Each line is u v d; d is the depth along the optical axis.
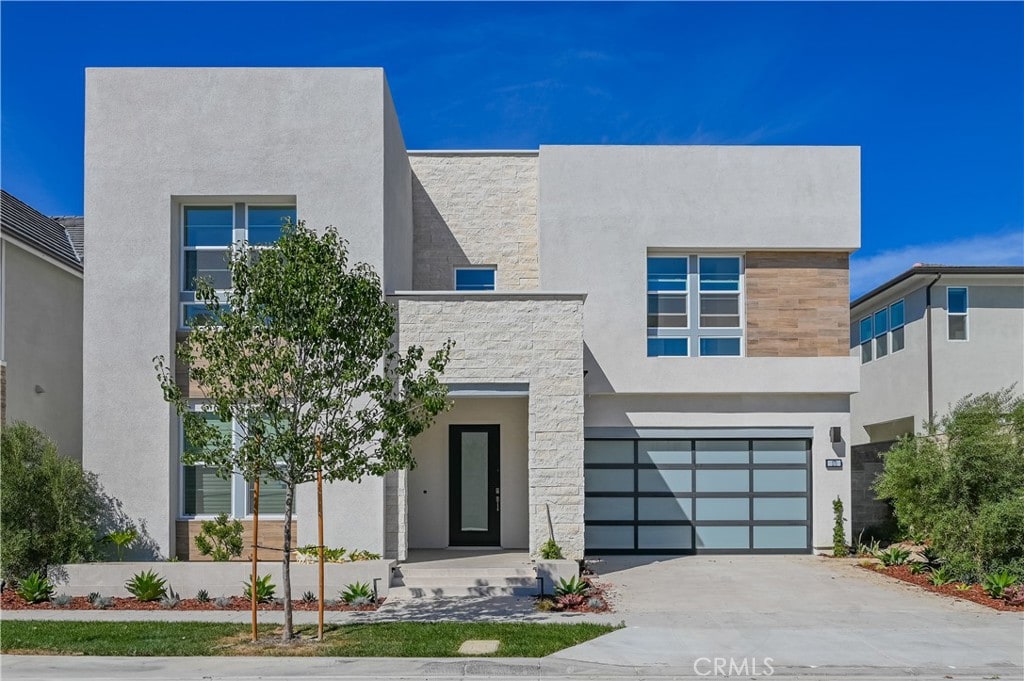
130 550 14.44
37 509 13.88
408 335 15.45
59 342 18.09
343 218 14.97
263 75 15.09
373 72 15.14
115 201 14.91
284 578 10.60
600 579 15.00
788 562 16.84
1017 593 13.30
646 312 17.83
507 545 17.16
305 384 10.17
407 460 10.53
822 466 17.94
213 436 10.30
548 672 9.20
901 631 11.22
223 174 14.97
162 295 14.79
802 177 18.02
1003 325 22.48
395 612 12.43
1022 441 14.41
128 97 15.04
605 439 17.98
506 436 17.38
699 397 17.97
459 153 19.17
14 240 16.25
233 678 8.84
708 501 18.00
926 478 14.87
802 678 9.10
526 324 15.52
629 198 17.89
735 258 18.33
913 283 23.00
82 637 10.70
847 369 17.83
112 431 14.62
